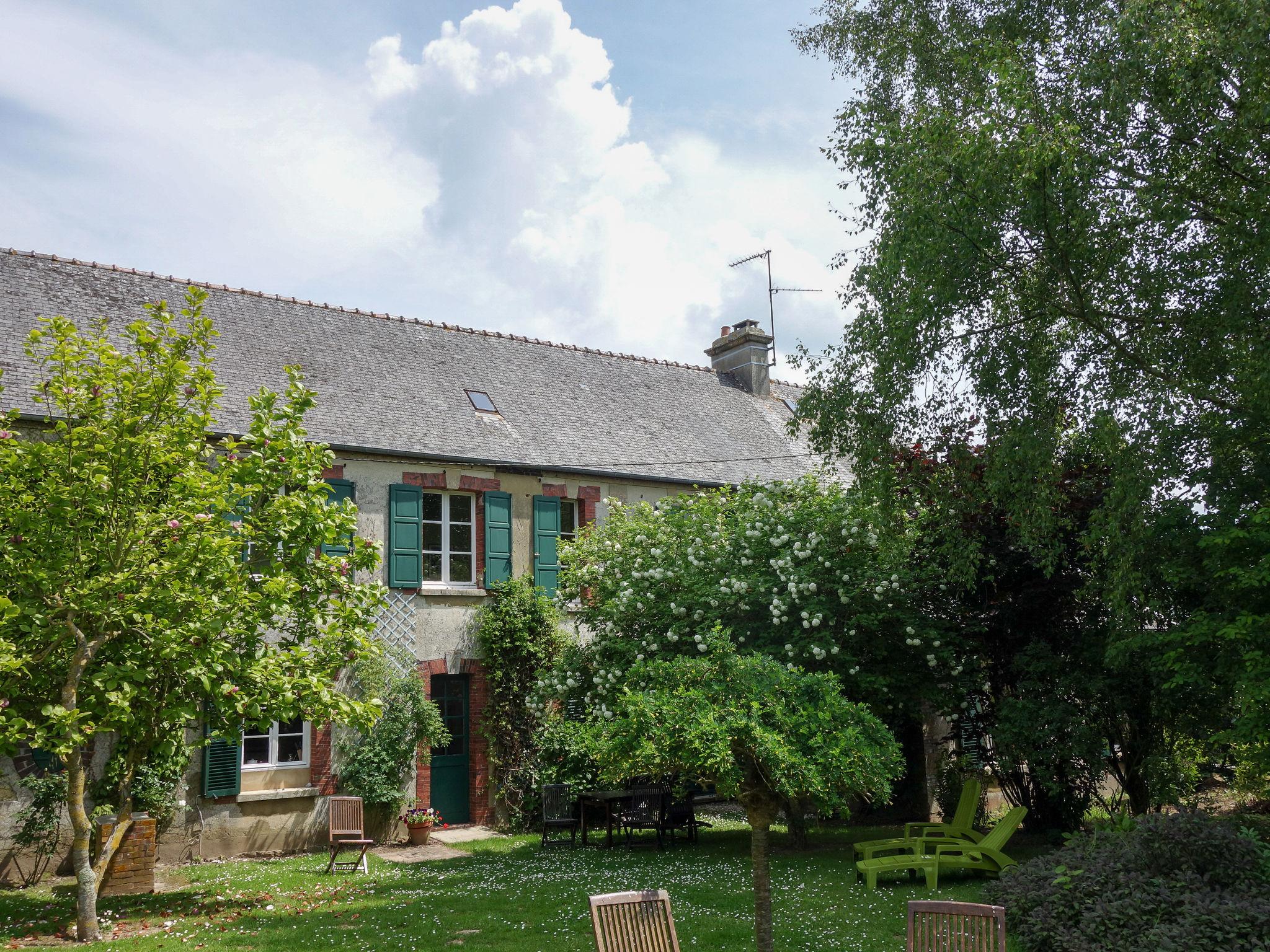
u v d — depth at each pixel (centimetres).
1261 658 835
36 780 1156
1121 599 964
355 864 1181
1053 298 1012
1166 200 941
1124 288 993
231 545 846
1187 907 673
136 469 854
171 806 1236
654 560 1357
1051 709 1181
